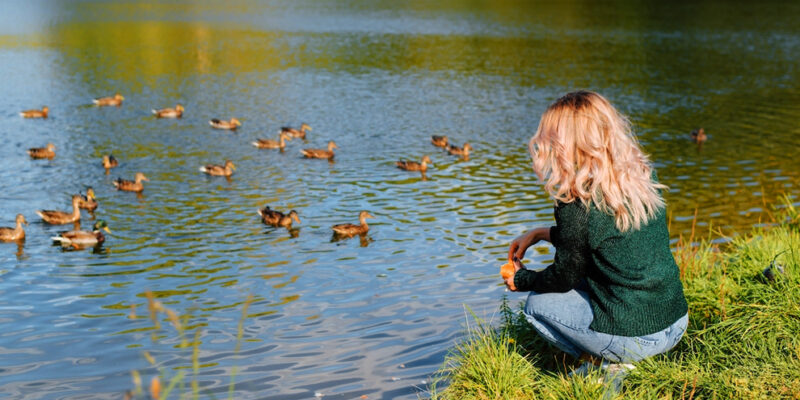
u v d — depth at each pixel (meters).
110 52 55.38
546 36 68.81
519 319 8.66
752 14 90.44
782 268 8.25
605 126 5.34
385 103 38.09
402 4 106.25
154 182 23.11
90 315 12.56
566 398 6.35
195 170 24.78
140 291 13.84
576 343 5.97
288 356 10.40
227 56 54.59
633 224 5.39
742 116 34.69
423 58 54.62
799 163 25.30
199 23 77.00
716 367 6.89
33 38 61.75
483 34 70.06
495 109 36.31
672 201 20.25
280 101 38.62
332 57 54.81
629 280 5.51
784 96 40.19
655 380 6.48
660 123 33.09
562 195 5.55
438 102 38.22
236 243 17.00
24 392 9.49
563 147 5.39
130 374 9.99
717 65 51.81
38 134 30.09
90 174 23.97
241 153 27.62
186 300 13.27
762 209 19.19
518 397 6.75
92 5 96.94
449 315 11.80
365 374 9.50
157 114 34.44
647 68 50.44
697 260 10.15
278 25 76.50
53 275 14.86
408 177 23.77
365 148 28.36
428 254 15.85
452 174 24.02
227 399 8.95
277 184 23.00
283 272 14.86
